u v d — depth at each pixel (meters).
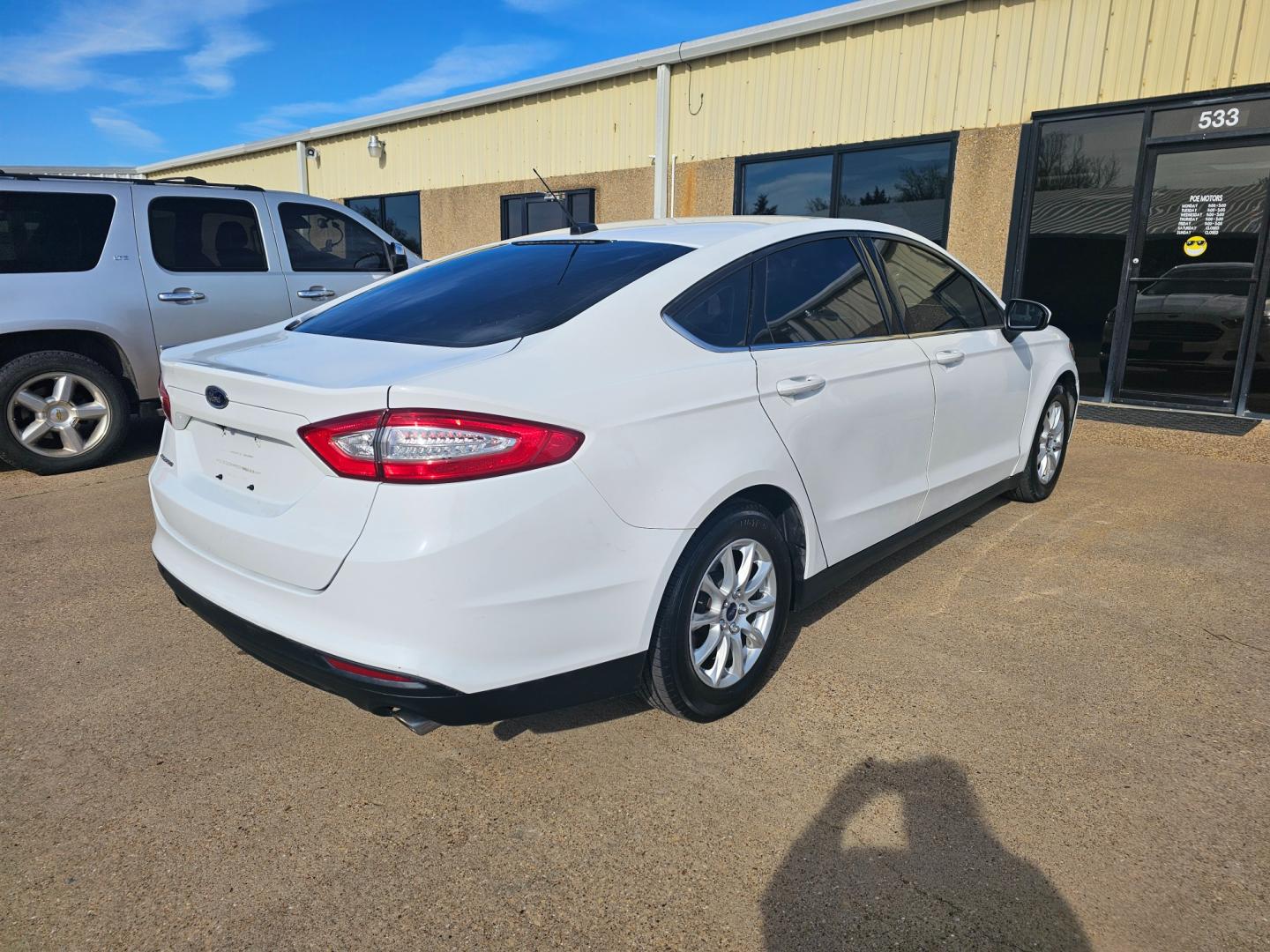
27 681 2.97
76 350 5.68
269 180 16.12
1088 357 7.64
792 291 2.97
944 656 3.10
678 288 2.62
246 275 6.23
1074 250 7.49
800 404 2.80
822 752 2.52
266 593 2.20
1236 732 2.60
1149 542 4.24
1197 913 1.90
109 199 5.67
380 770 2.47
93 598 3.66
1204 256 6.93
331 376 2.20
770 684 2.91
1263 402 6.89
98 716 2.75
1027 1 7.30
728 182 9.46
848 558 3.14
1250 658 3.06
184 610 3.54
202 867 2.08
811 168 8.86
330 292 6.72
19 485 5.36
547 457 2.09
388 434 1.98
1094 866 2.05
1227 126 6.61
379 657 2.02
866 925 1.89
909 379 3.34
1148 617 3.40
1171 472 5.55
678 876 2.04
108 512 4.80
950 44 7.75
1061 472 5.58
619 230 3.22
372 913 1.93
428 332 2.56
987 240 7.87
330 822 2.24
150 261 5.79
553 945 1.84
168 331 5.86
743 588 2.67
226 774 2.45
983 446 4.04
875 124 8.31
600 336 2.39
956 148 7.86
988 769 2.43
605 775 2.43
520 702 2.16
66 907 1.95
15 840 2.17
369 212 14.12
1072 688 2.86
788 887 2.00
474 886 2.02
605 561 2.22
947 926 1.88
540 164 11.34
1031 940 1.84
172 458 2.72
